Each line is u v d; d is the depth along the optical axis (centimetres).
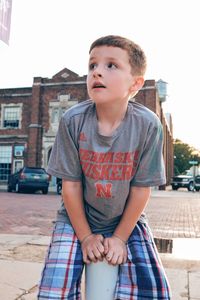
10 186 1819
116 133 138
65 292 130
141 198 143
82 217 142
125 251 139
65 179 144
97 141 139
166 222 704
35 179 1686
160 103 2708
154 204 1177
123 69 130
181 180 2411
